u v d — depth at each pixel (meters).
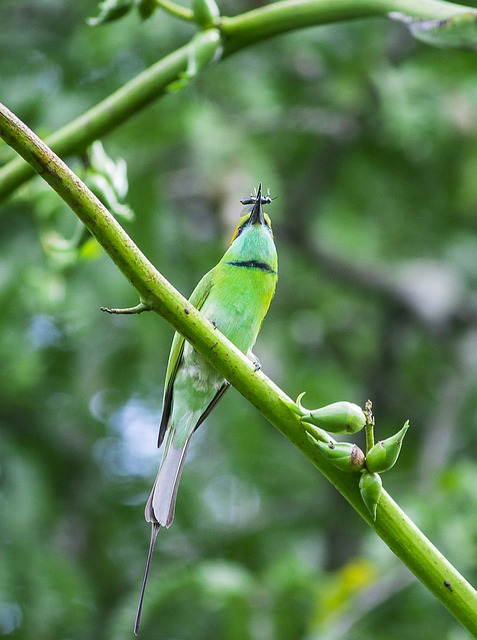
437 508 9.72
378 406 14.59
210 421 13.60
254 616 9.73
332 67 13.17
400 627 9.73
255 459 13.38
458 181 13.95
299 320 14.71
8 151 6.19
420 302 14.09
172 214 12.62
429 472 12.00
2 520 11.65
